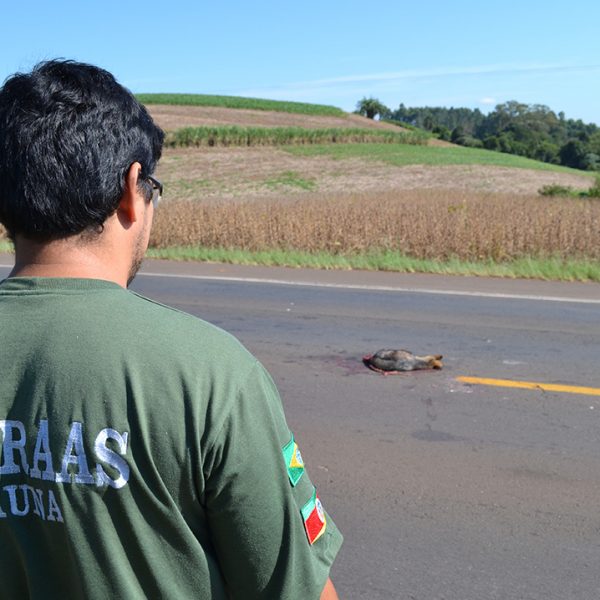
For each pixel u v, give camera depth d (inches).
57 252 45.9
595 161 5713.6
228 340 45.7
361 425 199.2
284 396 224.1
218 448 42.1
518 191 1589.6
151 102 3358.8
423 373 249.1
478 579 127.3
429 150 2608.3
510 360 266.4
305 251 628.4
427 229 607.8
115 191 46.0
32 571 43.8
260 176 1833.2
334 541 50.4
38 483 42.8
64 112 44.8
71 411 42.1
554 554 134.9
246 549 43.7
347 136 2696.9
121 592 42.3
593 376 246.4
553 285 448.1
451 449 182.5
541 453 179.9
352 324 328.5
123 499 41.8
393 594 123.2
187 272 507.8
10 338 44.1
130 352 42.9
